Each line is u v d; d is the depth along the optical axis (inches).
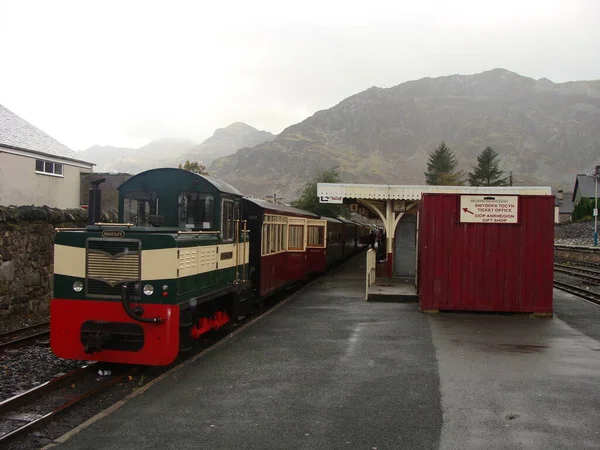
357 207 992.9
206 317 399.5
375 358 340.5
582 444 206.7
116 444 207.2
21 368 328.2
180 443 208.4
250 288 484.1
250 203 536.4
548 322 469.4
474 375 301.4
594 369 315.3
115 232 311.9
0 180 961.5
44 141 1119.0
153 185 397.7
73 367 334.0
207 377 297.6
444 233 507.8
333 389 275.7
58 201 1124.5
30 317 495.2
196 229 394.6
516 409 245.6
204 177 403.9
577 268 1192.8
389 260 788.6
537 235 497.7
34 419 244.1
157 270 307.1
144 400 259.0
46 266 524.7
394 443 208.2
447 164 3341.5
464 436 214.5
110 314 309.3
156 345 302.8
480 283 504.1
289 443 208.5
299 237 731.4
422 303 514.6
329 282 820.0
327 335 412.2
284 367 318.3
